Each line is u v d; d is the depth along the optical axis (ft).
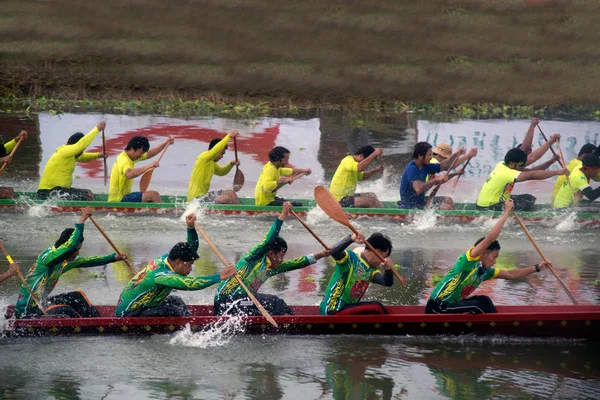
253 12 410.72
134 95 320.09
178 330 121.08
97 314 125.49
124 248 166.20
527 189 229.86
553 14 429.38
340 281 123.03
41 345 116.88
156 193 196.75
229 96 325.21
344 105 322.75
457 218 192.95
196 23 398.21
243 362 113.70
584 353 119.55
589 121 311.47
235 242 172.55
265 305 123.75
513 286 148.77
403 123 299.99
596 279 153.17
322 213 192.95
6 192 194.18
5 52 347.77
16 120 280.92
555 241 179.63
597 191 193.36
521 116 316.81
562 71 368.68
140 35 378.53
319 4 429.79
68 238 120.47
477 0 443.32
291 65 359.87
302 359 115.03
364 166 194.70
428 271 156.46
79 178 228.22
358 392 105.60
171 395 103.71
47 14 396.16
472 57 379.35
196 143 263.70
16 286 142.41
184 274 119.34
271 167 192.75
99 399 102.17
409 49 383.45
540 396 105.40
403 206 195.00
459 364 114.52
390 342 121.39
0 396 102.12
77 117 289.33
